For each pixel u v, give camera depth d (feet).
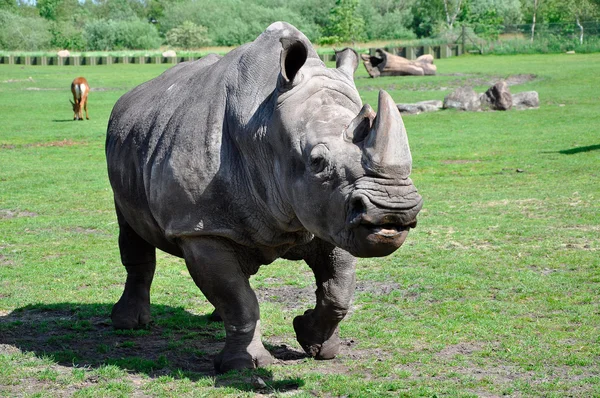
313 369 23.08
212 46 331.98
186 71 25.70
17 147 86.99
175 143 22.41
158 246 25.36
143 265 27.91
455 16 338.34
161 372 23.08
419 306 29.63
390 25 348.18
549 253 37.09
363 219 17.51
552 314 28.17
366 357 24.13
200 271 22.11
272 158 20.54
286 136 19.72
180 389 21.29
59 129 103.24
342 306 23.02
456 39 247.91
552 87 129.90
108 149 26.78
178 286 33.76
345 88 20.31
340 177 18.26
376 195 17.51
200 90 23.06
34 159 77.92
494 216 46.52
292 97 19.93
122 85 170.71
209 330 27.81
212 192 21.63
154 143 23.57
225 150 21.76
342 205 18.26
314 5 350.84
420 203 17.78
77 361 24.11
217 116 22.07
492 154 73.36
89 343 26.22
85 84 113.91
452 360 23.65
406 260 36.78
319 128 19.07
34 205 54.24
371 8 349.82
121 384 21.74
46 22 370.73
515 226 43.32
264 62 21.74
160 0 494.59
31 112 123.95
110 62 256.73
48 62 256.73
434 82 143.84
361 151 18.11
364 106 18.43
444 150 77.20
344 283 22.98
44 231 45.85
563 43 221.05
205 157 21.80
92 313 29.73
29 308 30.58
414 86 140.67
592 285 31.71
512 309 28.81
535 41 228.43
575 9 306.35
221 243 22.03
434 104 110.32
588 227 42.45
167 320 28.73
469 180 60.49
